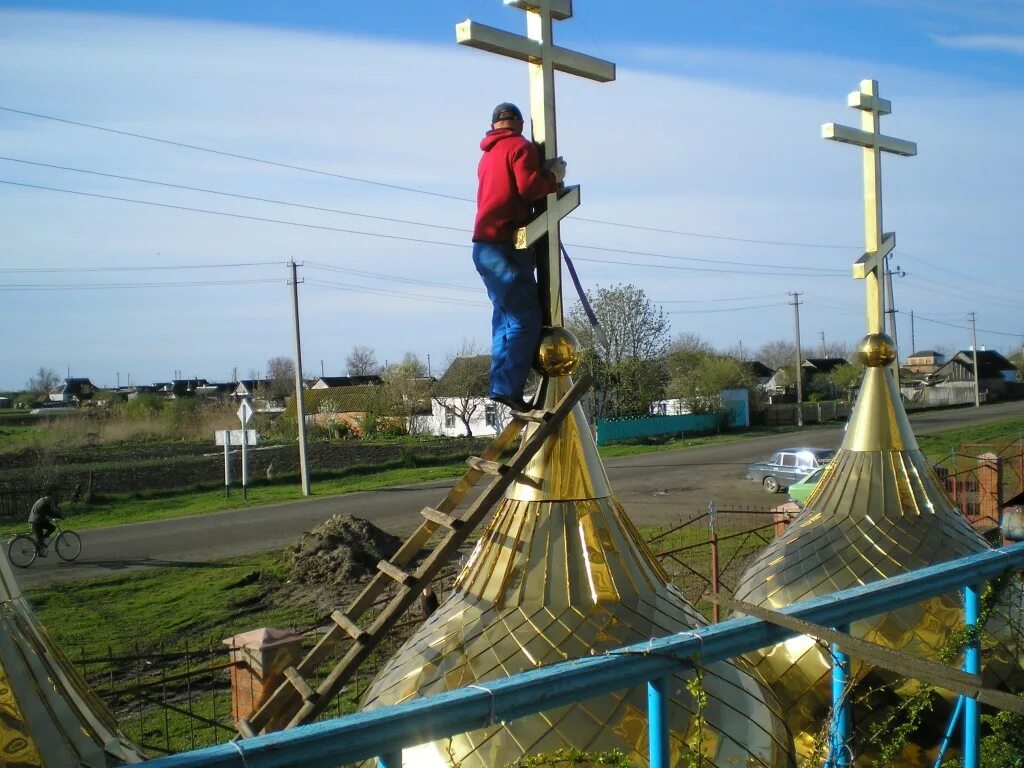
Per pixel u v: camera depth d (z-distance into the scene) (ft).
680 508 90.38
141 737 36.68
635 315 175.94
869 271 25.67
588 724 12.97
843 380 248.11
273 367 328.49
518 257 16.31
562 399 15.90
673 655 9.43
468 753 12.82
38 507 73.15
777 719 15.28
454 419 194.39
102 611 57.62
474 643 14.42
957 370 297.53
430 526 16.69
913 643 18.86
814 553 21.98
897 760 18.40
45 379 327.67
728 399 196.75
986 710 18.03
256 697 28.89
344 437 192.34
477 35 15.79
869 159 26.53
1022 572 17.07
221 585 63.72
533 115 16.80
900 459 23.07
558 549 15.01
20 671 8.00
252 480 117.29
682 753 13.10
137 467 133.59
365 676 41.50
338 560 65.00
